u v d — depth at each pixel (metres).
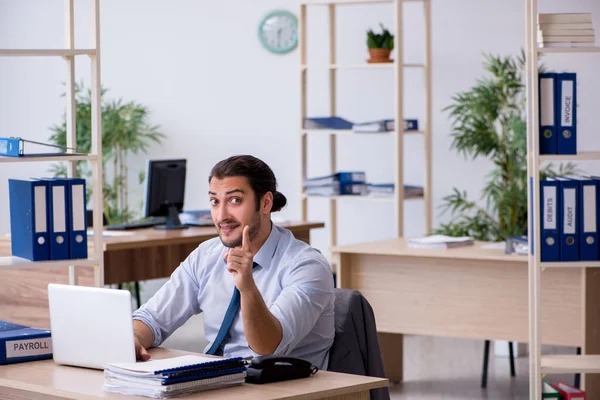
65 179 4.10
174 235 6.61
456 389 6.14
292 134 8.95
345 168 8.73
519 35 7.98
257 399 2.65
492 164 8.12
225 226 3.34
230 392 2.74
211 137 9.26
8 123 9.98
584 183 4.54
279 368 2.89
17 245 4.16
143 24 9.44
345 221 8.75
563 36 4.53
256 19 9.01
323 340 3.48
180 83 9.34
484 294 5.61
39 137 9.84
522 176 7.57
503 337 5.58
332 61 8.26
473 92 7.84
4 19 9.95
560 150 4.54
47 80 9.78
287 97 8.95
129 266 6.50
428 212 7.93
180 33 9.31
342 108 8.71
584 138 7.78
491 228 7.95
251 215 3.34
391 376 6.30
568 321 5.38
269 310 3.23
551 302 5.41
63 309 3.19
